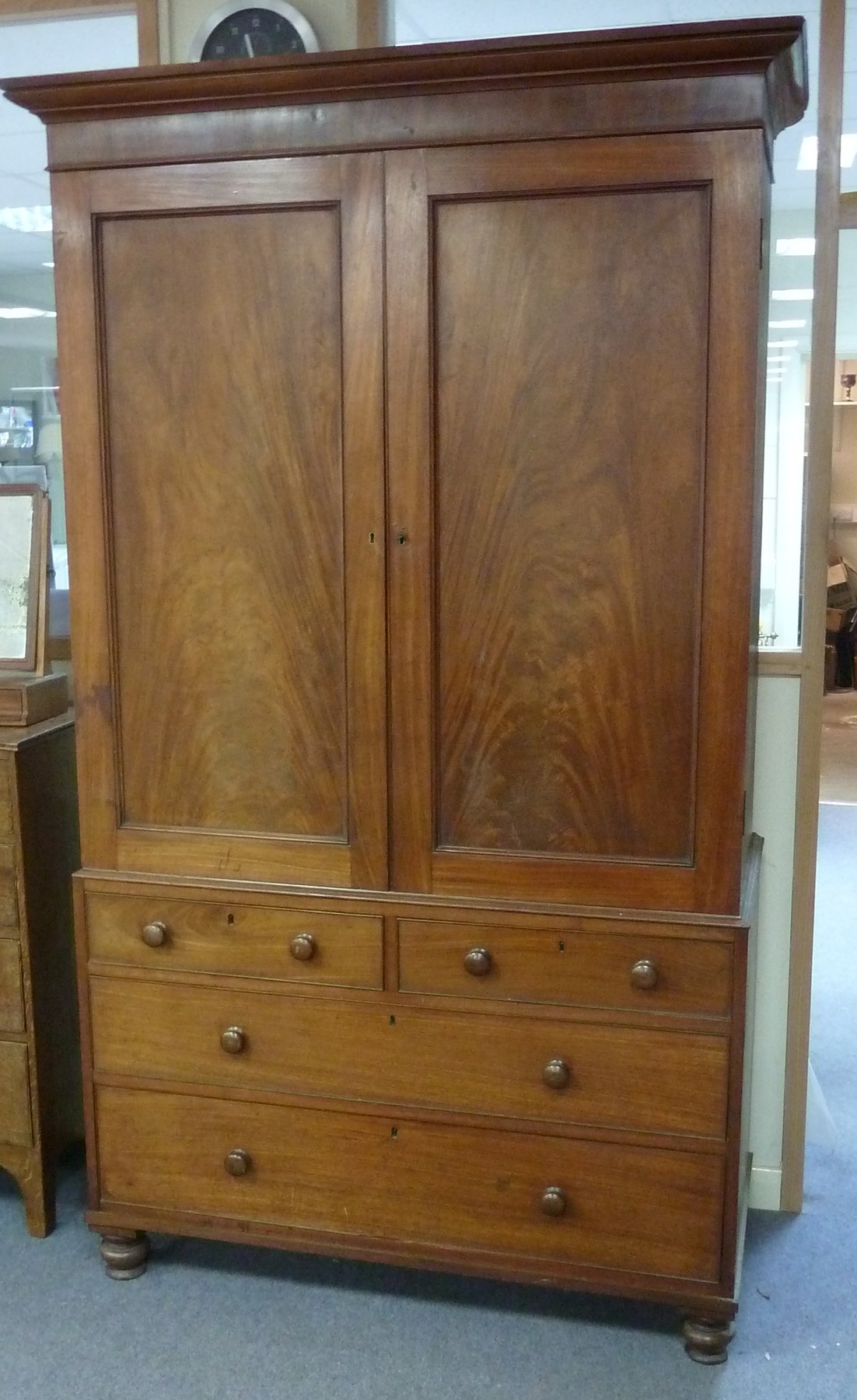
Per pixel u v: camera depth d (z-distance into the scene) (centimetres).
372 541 173
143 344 178
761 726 217
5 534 221
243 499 179
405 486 171
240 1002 189
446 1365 183
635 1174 178
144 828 190
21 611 221
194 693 185
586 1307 197
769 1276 205
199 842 188
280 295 172
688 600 166
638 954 173
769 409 361
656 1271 179
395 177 165
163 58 222
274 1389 177
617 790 172
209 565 181
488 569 171
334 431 174
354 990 184
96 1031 196
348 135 165
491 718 174
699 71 154
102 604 185
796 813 217
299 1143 190
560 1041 177
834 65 199
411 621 174
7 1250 213
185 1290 201
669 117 156
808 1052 236
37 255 391
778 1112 225
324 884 183
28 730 209
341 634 178
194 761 187
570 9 263
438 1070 183
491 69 157
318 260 170
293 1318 194
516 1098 180
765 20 147
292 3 214
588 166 159
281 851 184
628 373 163
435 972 180
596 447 165
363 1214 190
